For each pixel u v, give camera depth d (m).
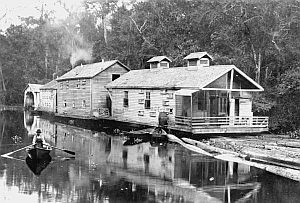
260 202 15.60
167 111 33.47
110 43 62.34
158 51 52.56
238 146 26.27
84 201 15.59
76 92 47.84
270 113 36.81
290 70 37.12
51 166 21.45
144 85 36.19
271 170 20.36
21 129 38.78
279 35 38.94
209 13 47.53
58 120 50.38
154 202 15.52
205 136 30.73
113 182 18.28
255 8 40.84
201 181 18.53
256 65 40.12
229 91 32.69
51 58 88.06
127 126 39.16
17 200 15.73
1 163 22.12
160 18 53.97
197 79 31.86
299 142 28.08
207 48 46.22
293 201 15.71
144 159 23.41
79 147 27.78
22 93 80.88
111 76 45.59
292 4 40.62
